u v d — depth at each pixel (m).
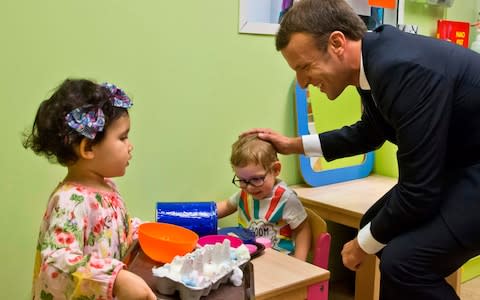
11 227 1.22
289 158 1.77
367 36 1.10
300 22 1.12
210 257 0.98
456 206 1.07
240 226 1.51
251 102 1.63
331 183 1.83
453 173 1.12
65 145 0.98
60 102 0.98
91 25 1.27
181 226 1.28
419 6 2.12
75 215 0.97
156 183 1.44
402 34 1.09
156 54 1.39
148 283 0.94
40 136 0.99
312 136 1.45
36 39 1.20
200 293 0.89
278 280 1.15
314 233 1.49
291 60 1.16
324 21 1.11
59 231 0.95
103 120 0.98
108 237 1.03
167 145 1.45
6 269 1.23
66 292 0.90
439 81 1.01
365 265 1.56
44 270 0.92
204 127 1.52
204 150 1.53
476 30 2.34
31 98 1.21
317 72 1.13
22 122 1.21
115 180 1.36
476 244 1.08
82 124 0.96
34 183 1.24
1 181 1.19
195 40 1.46
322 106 1.79
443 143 1.02
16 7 1.16
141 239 1.04
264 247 1.31
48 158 1.03
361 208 1.55
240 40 1.56
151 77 1.39
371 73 1.06
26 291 1.26
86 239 0.99
